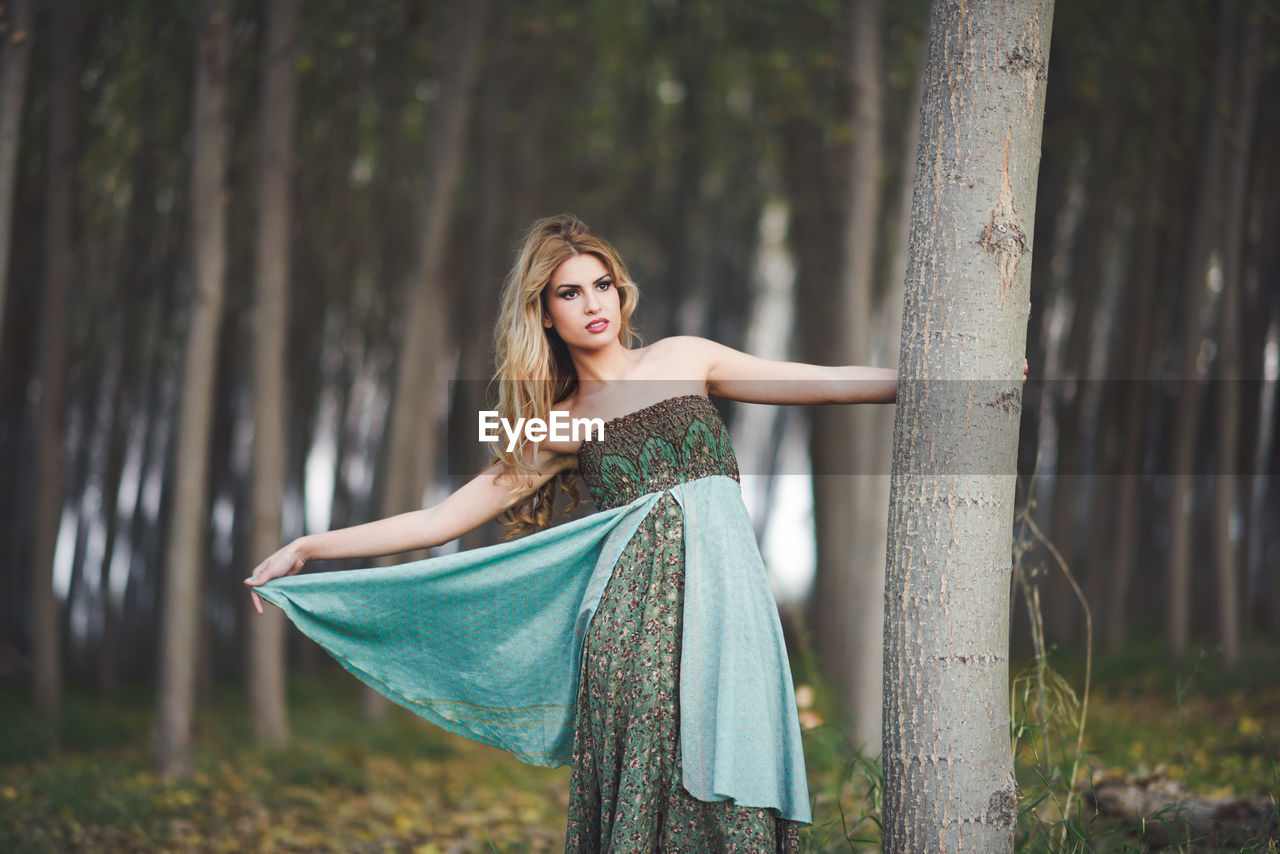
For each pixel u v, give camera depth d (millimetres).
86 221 7922
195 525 5500
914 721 2025
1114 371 8586
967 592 2008
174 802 4598
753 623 2115
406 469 7535
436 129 7320
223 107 5559
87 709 7391
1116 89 7367
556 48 9133
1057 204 8703
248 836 4137
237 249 8438
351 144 8398
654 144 10156
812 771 3953
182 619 5410
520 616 2342
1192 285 7266
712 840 2047
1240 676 6457
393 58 7930
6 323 8148
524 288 2303
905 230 5594
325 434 10938
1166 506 9766
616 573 2186
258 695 6375
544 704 2352
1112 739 4773
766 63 7312
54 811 4324
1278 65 7309
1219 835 2631
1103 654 8156
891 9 6582
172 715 5340
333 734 6777
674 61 9164
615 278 2346
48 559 6938
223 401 9477
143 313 8852
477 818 4547
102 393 9586
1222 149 7008
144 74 7117
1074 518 8984
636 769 2064
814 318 9375
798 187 9320
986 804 1996
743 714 2041
